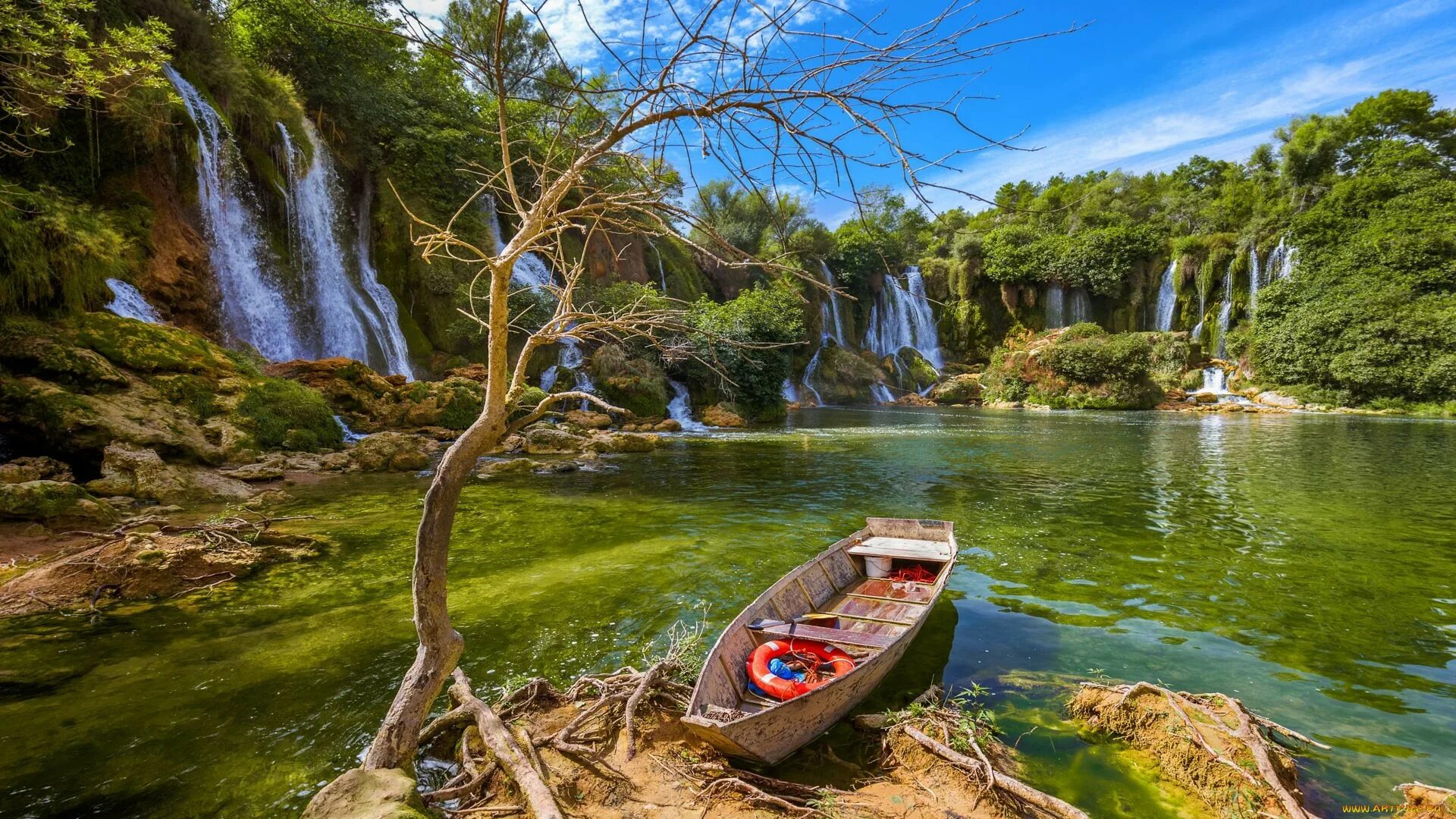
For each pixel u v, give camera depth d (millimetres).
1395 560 9375
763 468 17922
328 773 4363
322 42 27031
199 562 8164
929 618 7203
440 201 29359
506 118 3414
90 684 5523
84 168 18016
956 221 56406
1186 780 4289
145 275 18266
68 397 12734
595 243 34500
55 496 9727
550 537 10539
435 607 3916
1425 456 20109
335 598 7621
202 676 5684
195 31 21828
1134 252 49562
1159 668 6023
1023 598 7855
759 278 46031
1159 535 10758
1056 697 5488
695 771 4320
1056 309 51812
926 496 14023
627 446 21578
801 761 4562
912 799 4086
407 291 27516
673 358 4789
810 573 7160
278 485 14242
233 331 20906
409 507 12352
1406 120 53062
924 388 50375
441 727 4609
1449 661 6180
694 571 8797
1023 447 22469
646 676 5055
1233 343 45938
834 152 2840
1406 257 40625
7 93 14625
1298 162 52219
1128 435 26719
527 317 27516
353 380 20922
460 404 22141
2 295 13180
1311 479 16078
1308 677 5859
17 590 7301
